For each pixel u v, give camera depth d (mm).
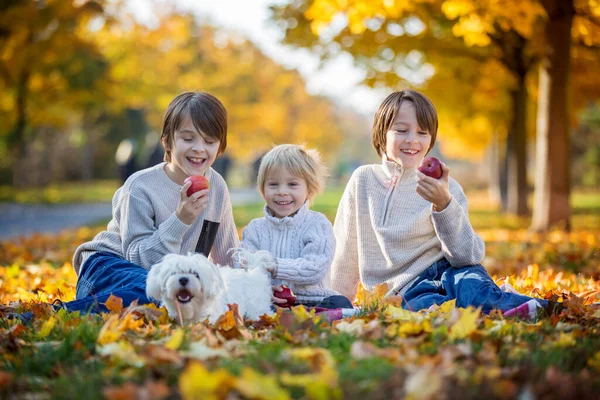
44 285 6266
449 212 4254
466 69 16531
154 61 31828
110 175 52562
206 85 38031
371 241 4762
